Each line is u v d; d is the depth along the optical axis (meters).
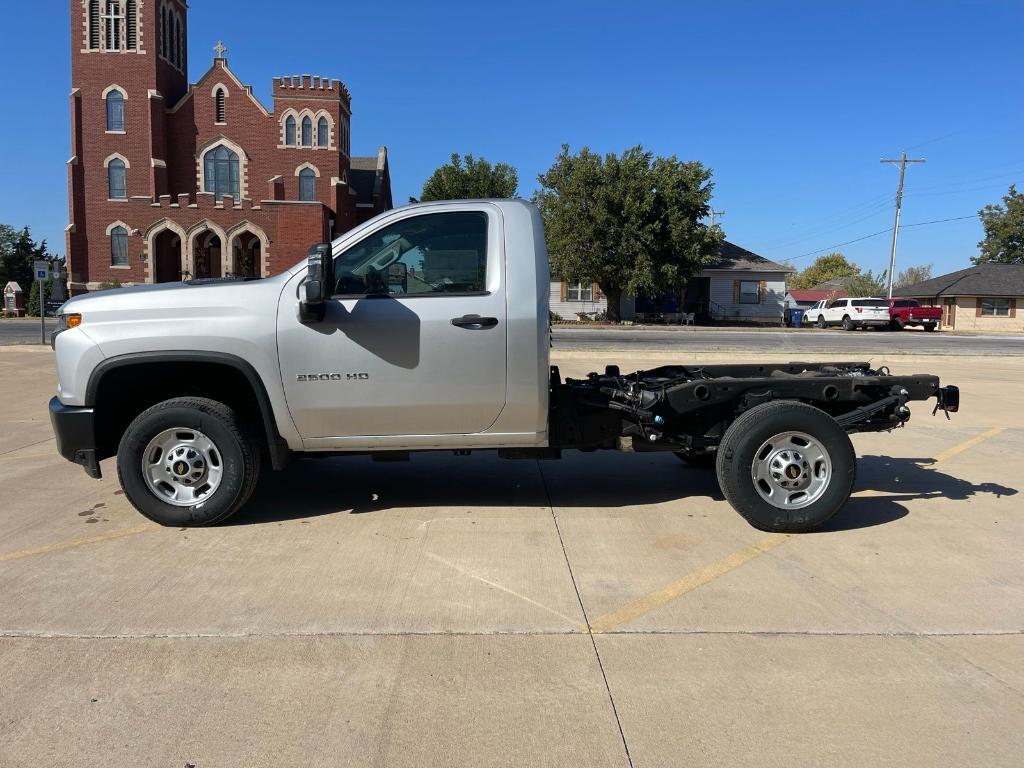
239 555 4.67
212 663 3.38
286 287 4.98
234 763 2.71
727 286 43.62
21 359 15.59
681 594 4.17
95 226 44.38
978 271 49.16
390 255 5.04
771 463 5.14
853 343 25.80
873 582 4.37
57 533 5.05
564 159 36.88
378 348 4.92
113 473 6.67
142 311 4.92
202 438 5.07
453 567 4.52
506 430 5.15
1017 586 4.33
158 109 44.94
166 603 3.98
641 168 35.62
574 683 3.25
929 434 8.99
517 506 5.78
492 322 4.93
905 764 2.74
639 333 29.86
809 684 3.26
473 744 2.83
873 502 6.02
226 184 47.88
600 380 5.95
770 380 5.38
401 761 2.73
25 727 2.90
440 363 4.95
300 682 3.24
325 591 4.15
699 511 5.70
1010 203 61.75
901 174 46.44
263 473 6.72
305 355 4.92
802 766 2.72
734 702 3.12
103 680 3.23
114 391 5.22
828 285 97.81
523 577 4.39
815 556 4.78
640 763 2.73
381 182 57.53
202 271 46.78
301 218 43.66
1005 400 11.83
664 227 35.53
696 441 5.50
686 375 6.30
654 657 3.48
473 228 5.07
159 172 44.78
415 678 3.28
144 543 4.87
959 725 2.98
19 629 3.67
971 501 6.06
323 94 48.12
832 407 5.67
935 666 3.42
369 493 6.10
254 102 47.69
